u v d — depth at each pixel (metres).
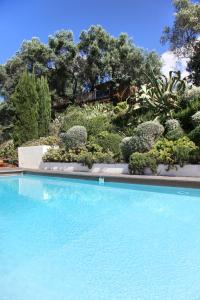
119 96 22.12
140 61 26.09
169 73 14.09
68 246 4.96
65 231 5.80
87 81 28.62
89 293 3.42
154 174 11.23
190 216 6.57
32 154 17.69
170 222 6.15
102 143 13.95
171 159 10.74
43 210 7.72
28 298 3.33
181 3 21.52
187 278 3.68
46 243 5.12
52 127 20.48
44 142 17.86
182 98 13.67
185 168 10.51
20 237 5.48
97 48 26.36
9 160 20.16
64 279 3.78
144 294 3.34
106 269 4.03
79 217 6.86
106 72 26.55
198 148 10.30
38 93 21.31
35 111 20.31
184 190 9.31
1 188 11.84
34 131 20.14
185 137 11.41
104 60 26.19
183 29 21.27
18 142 20.02
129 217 6.69
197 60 21.06
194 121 11.94
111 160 13.07
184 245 4.80
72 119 17.67
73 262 4.30
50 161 16.39
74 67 27.80
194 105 12.80
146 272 3.88
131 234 5.45
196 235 5.27
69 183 12.64
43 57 27.44
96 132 15.66
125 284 3.59
